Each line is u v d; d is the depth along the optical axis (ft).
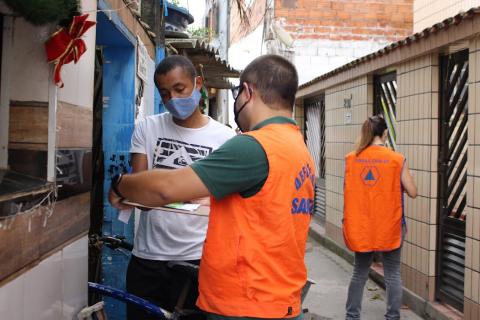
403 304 17.07
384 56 18.39
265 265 5.49
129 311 8.59
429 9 28.04
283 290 5.57
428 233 15.75
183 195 5.46
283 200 5.54
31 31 6.14
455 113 15.34
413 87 16.74
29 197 5.60
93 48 7.66
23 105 6.21
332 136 25.14
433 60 15.60
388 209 13.70
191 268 8.00
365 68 20.27
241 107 6.09
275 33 34.37
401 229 13.94
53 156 6.23
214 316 5.62
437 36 14.58
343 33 34.58
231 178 5.41
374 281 19.38
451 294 15.08
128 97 12.28
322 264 22.33
